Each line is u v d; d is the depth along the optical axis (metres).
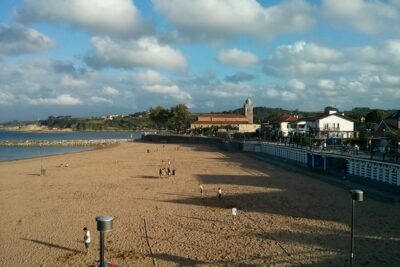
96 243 25.36
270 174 54.31
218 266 21.03
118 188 45.16
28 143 151.50
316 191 40.81
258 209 33.44
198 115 193.88
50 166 68.62
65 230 28.28
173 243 24.89
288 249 23.30
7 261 22.53
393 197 34.81
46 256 23.16
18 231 28.25
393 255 21.94
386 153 49.62
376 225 27.78
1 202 38.12
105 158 84.12
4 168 66.00
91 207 35.34
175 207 34.84
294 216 30.83
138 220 30.56
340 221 29.05
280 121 117.12
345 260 21.38
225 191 42.03
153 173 57.91
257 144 90.56
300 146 70.25
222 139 115.12
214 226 28.52
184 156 86.25
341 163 51.06
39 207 35.69
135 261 22.00
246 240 25.14
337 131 81.06
